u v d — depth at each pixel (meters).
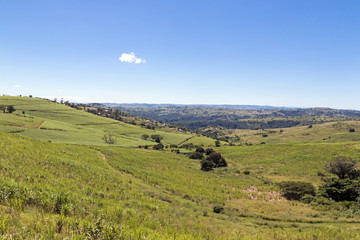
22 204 8.37
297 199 39.16
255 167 71.25
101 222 6.61
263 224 24.80
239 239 14.66
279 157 77.00
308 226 23.72
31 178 18.98
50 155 35.66
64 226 6.02
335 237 17.34
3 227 4.77
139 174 46.41
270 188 45.97
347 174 47.88
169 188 39.38
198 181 48.53
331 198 36.22
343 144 78.56
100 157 57.88
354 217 27.09
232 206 33.69
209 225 17.95
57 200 10.01
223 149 102.38
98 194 21.11
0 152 27.64
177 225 15.07
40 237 4.81
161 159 74.31
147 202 22.38
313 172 57.41
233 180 52.97
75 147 63.12
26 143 42.34
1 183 9.87
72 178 25.91
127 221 11.41
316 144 85.12
